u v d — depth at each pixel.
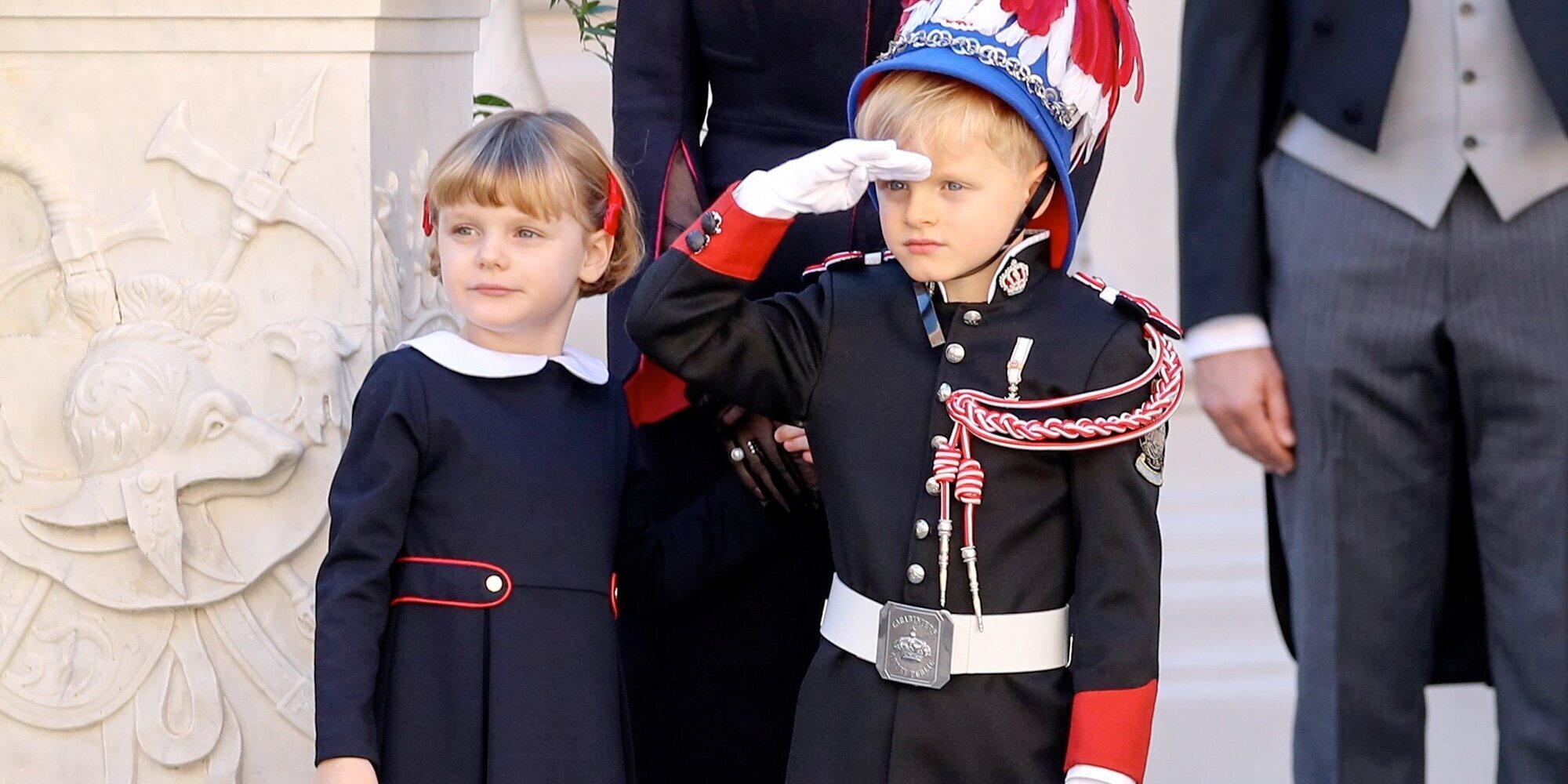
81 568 8.00
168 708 8.01
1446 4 6.90
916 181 6.43
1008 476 6.61
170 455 7.81
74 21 7.81
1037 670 6.64
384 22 7.90
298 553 7.93
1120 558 6.57
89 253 7.90
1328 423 7.22
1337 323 7.15
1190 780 11.43
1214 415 7.50
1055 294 6.84
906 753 6.59
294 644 7.96
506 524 6.95
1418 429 7.18
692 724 8.15
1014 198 6.55
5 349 8.02
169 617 8.00
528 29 16.05
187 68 7.84
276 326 7.86
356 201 7.84
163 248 7.92
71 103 7.88
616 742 7.04
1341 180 7.16
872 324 6.88
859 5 7.70
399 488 6.85
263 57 7.81
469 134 7.14
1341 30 7.08
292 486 7.90
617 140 7.99
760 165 7.83
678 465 8.09
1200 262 7.47
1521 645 7.12
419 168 8.56
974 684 6.58
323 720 6.62
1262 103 7.46
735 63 7.90
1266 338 7.43
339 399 7.82
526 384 7.15
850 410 6.82
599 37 12.02
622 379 7.78
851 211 7.81
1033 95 6.49
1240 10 7.40
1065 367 6.64
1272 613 13.91
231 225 7.88
